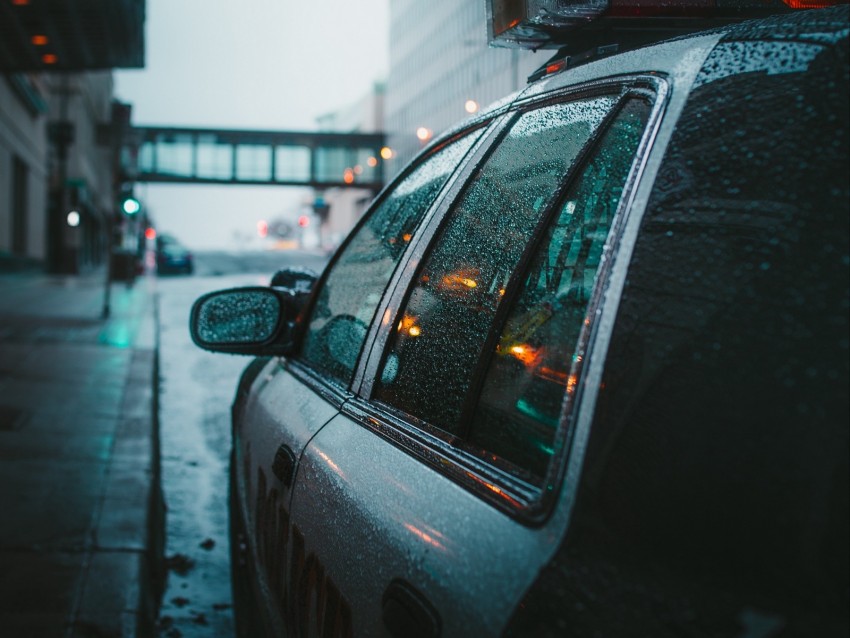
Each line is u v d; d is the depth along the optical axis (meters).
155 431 7.22
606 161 1.20
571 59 1.53
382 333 1.76
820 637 0.64
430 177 2.03
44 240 41.84
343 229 102.25
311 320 2.50
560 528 0.89
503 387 1.21
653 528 0.79
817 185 0.81
